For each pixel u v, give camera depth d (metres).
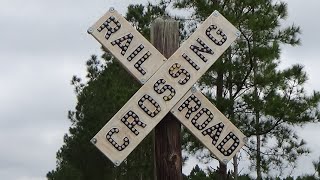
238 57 15.73
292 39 15.80
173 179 5.27
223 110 15.20
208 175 16.34
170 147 5.29
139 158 25.23
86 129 27.86
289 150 16.52
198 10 15.65
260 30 15.20
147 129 5.11
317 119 15.84
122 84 24.25
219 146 5.17
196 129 5.18
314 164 15.70
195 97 5.21
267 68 15.66
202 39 5.30
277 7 15.57
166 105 5.16
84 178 29.20
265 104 15.41
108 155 5.05
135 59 5.24
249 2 15.49
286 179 16.81
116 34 5.27
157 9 21.25
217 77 15.76
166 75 5.21
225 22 5.35
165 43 5.41
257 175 16.77
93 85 28.73
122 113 5.11
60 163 35.81
